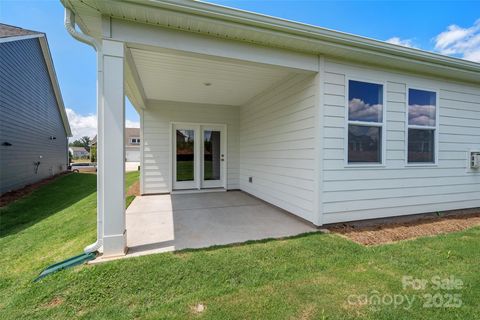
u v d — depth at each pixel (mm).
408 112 4160
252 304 1771
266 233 3334
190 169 6957
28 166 9352
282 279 2107
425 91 4301
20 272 2553
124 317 1651
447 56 3885
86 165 22906
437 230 3576
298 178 4066
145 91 5500
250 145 6332
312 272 2229
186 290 1950
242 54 3078
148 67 3895
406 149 4141
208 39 2908
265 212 4559
